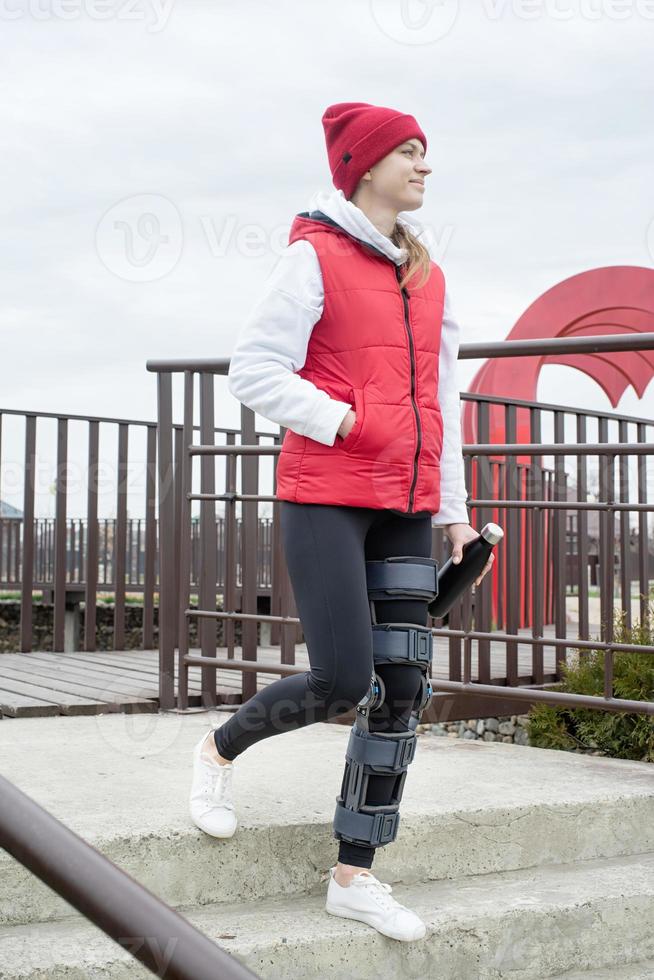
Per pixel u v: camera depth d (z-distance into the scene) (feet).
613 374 33.53
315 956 7.42
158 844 7.89
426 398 7.64
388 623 7.54
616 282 29.68
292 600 13.87
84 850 3.92
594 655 14.10
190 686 14.80
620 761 11.72
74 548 35.40
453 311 8.43
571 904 8.50
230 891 8.16
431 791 9.88
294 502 7.47
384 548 7.70
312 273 7.36
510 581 15.21
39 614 39.65
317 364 7.54
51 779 9.69
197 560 31.01
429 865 8.93
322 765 10.68
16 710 13.00
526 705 15.14
